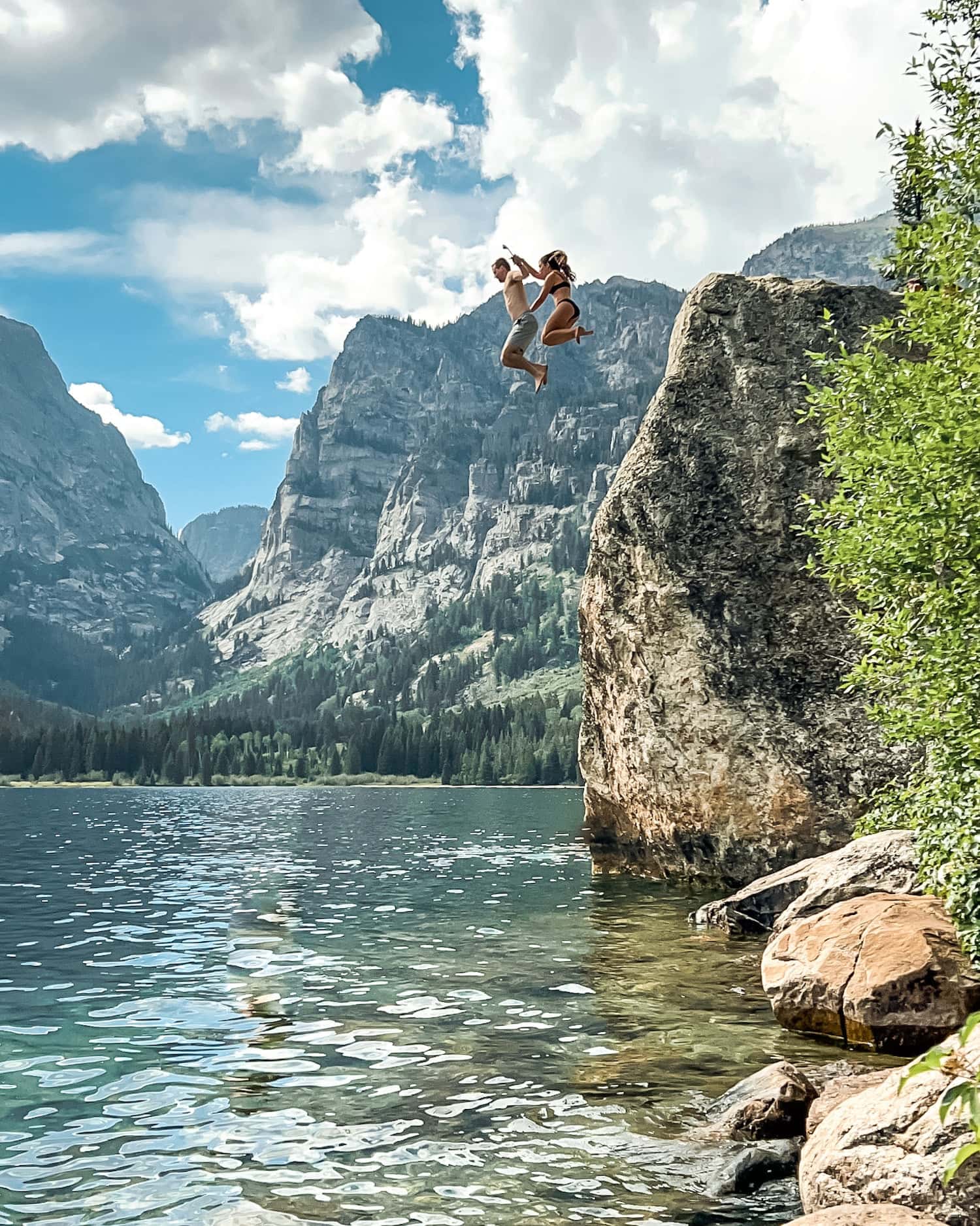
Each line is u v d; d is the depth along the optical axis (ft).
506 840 153.38
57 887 83.51
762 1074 27.58
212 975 45.70
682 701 70.28
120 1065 31.58
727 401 74.43
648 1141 24.91
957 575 32.99
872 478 34.86
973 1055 20.85
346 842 146.61
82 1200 21.47
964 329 33.73
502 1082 29.63
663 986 42.47
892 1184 19.20
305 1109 27.35
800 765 64.39
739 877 67.87
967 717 32.32
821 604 66.74
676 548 72.33
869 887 42.11
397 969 46.78
